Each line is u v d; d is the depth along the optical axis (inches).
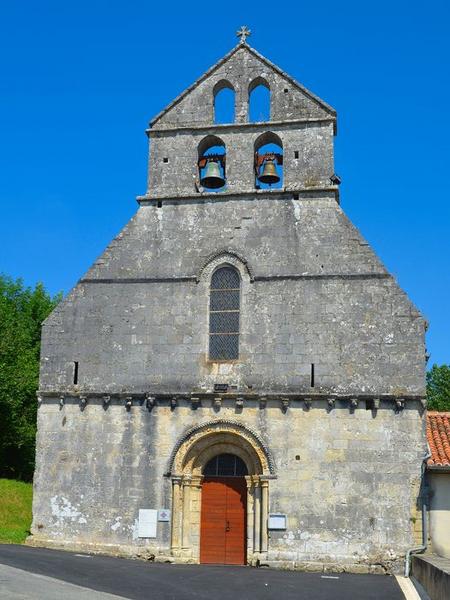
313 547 1095.0
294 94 1298.0
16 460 2269.9
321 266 1201.4
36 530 1181.1
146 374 1204.5
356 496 1101.7
